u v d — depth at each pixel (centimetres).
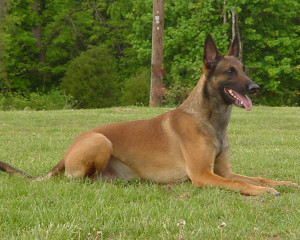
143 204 453
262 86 3055
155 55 1959
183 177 562
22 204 446
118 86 3375
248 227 390
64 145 886
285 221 408
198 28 3003
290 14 3027
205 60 558
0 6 3028
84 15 3516
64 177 568
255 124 1310
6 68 3142
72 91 2875
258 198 496
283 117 1446
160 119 586
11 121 1292
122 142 578
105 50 2975
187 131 554
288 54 3091
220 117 553
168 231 377
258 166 689
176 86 2489
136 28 3222
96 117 1398
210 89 549
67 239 354
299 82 3166
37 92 3247
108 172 588
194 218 413
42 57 3409
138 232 377
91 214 412
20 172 573
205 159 543
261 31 3086
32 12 3325
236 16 2923
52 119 1348
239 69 547
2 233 367
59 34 3391
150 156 569
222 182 528
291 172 648
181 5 3066
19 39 3158
